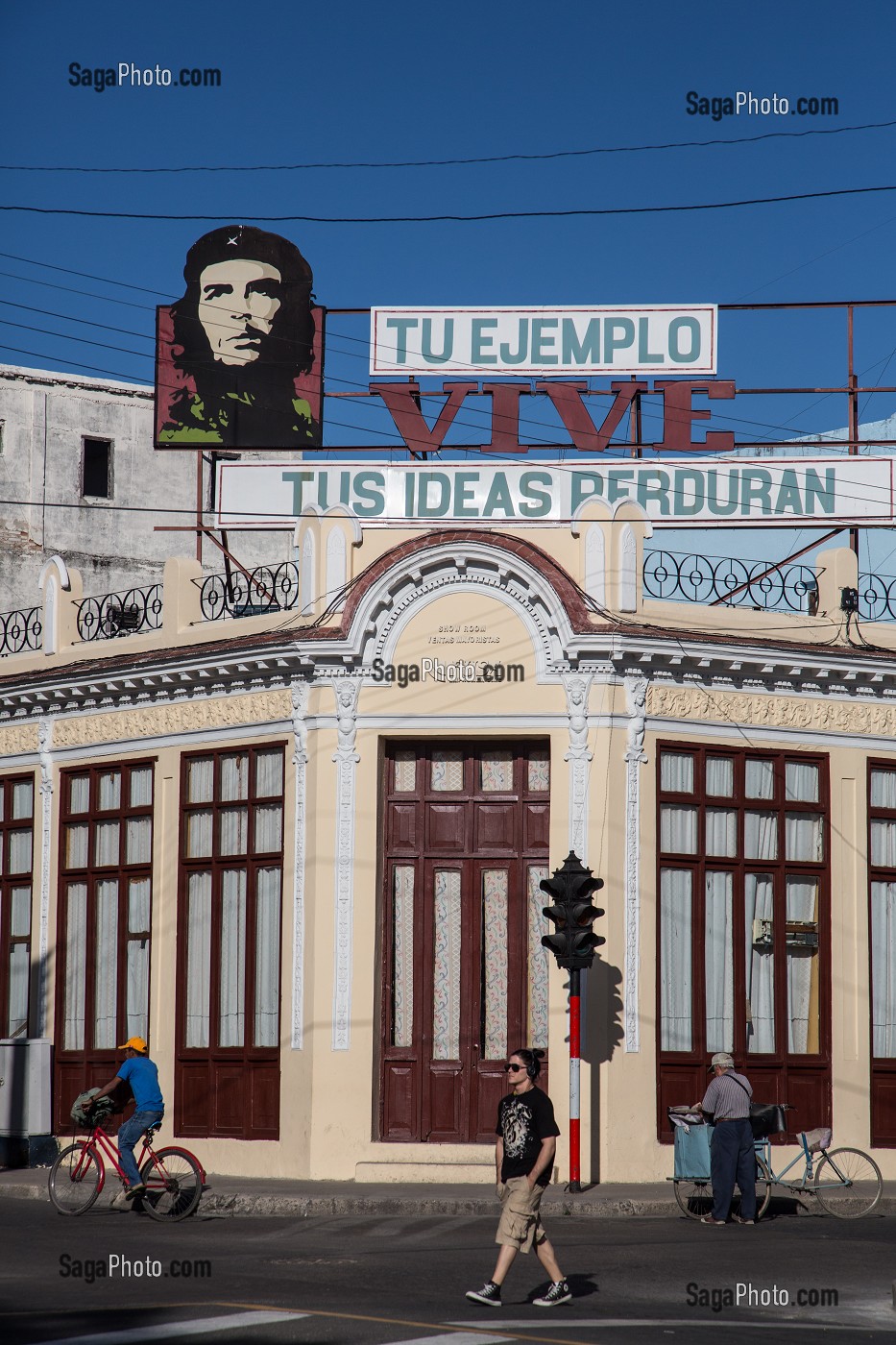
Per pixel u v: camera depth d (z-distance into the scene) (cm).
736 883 2331
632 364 2705
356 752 2270
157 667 2442
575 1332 1173
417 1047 2256
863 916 2402
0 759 2728
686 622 2311
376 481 2638
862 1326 1276
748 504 2622
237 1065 2338
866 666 2397
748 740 2350
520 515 2586
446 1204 1964
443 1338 1123
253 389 2842
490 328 2736
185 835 2455
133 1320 1185
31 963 2617
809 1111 2331
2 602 3862
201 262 2878
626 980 2206
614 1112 2167
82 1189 1914
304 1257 1558
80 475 3994
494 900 2292
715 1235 1762
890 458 2602
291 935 2278
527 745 2303
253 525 2670
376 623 2280
